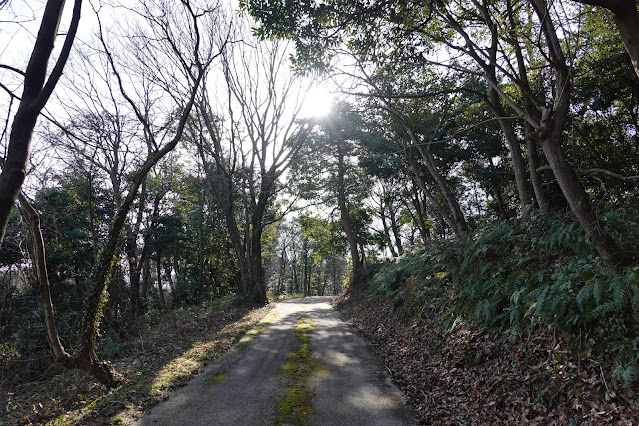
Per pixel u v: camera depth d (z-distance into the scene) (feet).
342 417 17.62
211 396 20.39
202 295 94.02
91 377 25.52
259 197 84.12
